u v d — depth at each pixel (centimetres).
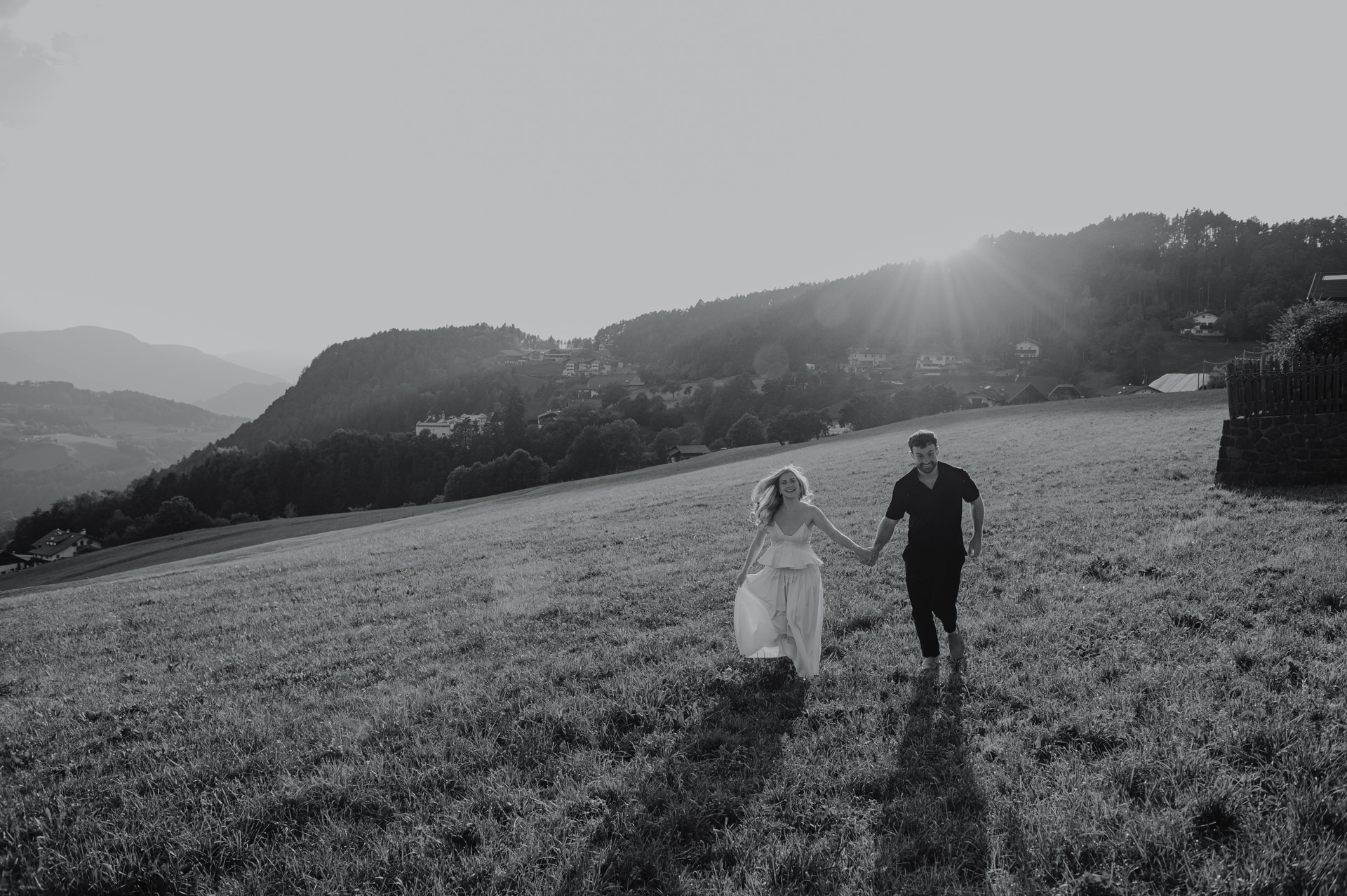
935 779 448
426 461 13975
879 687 595
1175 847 360
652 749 530
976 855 379
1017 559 975
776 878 376
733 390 17150
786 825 420
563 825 438
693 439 16238
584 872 392
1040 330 18750
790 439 11594
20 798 538
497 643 823
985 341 19975
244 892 405
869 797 446
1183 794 399
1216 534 963
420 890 390
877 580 944
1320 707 467
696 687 631
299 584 1450
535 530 1991
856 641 718
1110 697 521
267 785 520
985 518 1295
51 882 428
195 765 558
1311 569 748
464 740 559
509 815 457
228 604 1288
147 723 680
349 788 501
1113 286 18775
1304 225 17375
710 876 383
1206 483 1408
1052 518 1224
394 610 1071
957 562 622
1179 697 507
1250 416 1338
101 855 444
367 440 14038
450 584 1250
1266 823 368
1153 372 13975
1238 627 630
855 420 12212
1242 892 326
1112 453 2016
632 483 4803
